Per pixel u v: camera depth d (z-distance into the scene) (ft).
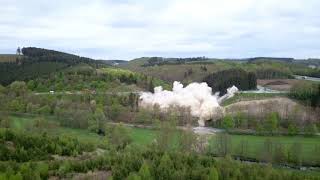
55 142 485.15
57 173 392.06
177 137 634.02
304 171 527.40
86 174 396.16
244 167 430.61
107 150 517.96
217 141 610.24
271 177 409.90
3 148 442.09
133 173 375.45
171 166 412.36
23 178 360.89
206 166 426.51
